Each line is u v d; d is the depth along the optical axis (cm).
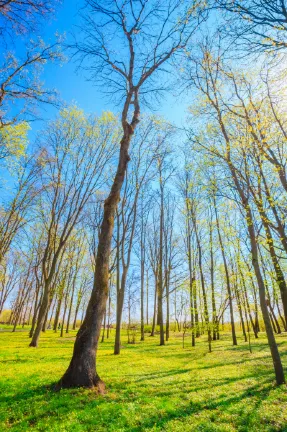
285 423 661
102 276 1066
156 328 5281
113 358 1809
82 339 988
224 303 2259
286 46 655
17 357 1691
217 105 1303
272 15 614
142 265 3981
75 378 937
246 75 1216
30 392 894
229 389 973
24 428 637
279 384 1002
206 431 627
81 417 691
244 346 2359
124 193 2397
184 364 1583
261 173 1222
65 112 2758
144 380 1110
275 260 1673
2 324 6750
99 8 1211
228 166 1299
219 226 2545
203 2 693
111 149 2911
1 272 3859
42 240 3959
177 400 847
